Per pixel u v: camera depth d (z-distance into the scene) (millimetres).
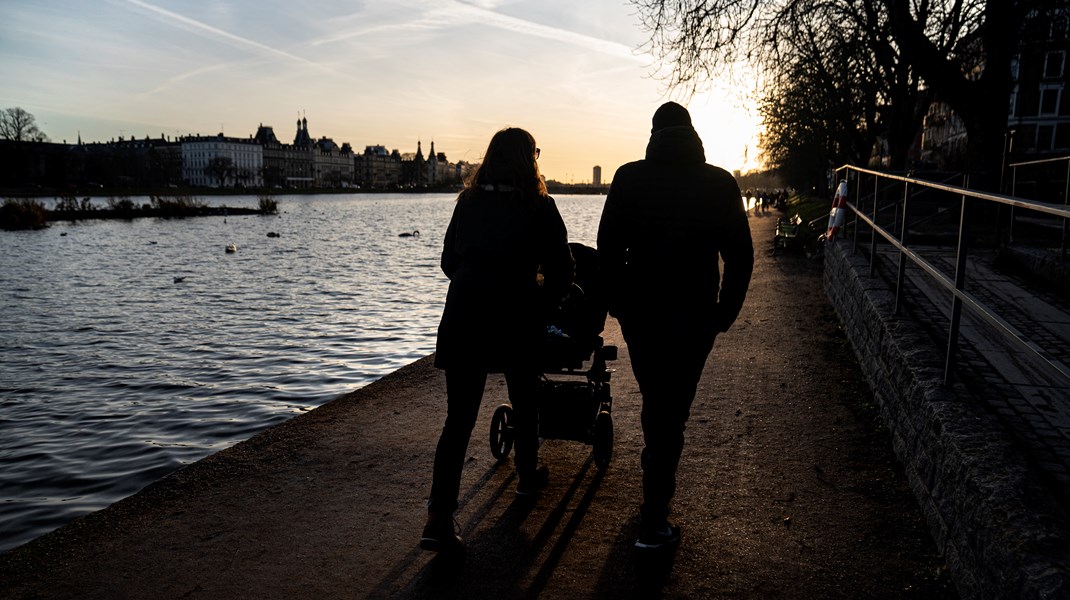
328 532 3494
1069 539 2307
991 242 9914
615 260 3209
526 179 3332
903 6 16312
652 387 3129
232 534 3496
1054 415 3518
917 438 3730
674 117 3227
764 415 5043
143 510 3793
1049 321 5367
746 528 3434
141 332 14344
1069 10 17531
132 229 57031
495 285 3250
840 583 2949
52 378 10570
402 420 5223
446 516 3109
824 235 16375
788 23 16641
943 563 3064
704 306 3084
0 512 5848
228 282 23234
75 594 2984
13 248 38188
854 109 29219
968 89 16359
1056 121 52656
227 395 9500
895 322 5066
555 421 3988
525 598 2877
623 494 3871
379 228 60969
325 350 12367
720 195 3025
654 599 2854
